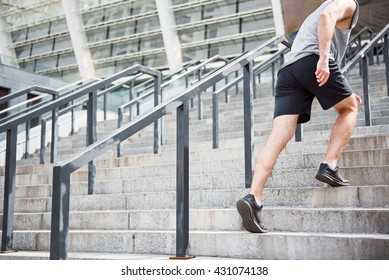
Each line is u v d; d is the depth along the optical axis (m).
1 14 28.58
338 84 3.12
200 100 8.57
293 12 22.08
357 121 5.81
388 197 3.08
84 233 3.47
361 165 3.80
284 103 3.16
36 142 9.06
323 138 5.24
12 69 17.73
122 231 3.42
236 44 24.81
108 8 26.55
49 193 5.03
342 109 3.25
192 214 3.42
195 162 4.59
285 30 22.55
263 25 23.89
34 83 18.58
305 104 3.17
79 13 26.81
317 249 2.66
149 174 4.88
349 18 3.23
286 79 3.18
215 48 25.19
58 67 28.12
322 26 3.01
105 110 10.36
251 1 23.91
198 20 24.88
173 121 9.05
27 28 28.70
